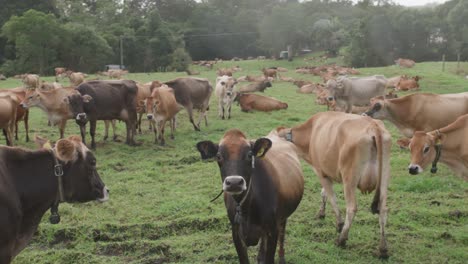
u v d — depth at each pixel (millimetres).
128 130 16094
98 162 13672
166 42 72188
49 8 73938
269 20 83812
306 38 84125
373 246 7848
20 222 5504
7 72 58875
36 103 15539
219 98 21406
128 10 96188
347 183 7539
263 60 78750
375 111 13188
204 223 8867
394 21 67250
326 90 23922
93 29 65188
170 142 16406
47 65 59531
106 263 7461
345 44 82125
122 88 15953
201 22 94938
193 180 11867
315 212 9516
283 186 6625
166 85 17594
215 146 5949
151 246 7973
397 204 9828
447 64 48969
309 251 7703
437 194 10359
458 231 8391
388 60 68375
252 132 17484
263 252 6984
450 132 8750
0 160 5422
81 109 15031
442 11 73500
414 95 13070
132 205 10172
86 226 8797
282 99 27219
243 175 5684
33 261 7555
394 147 15000
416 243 7977
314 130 8586
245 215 6062
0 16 68625
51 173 5762
